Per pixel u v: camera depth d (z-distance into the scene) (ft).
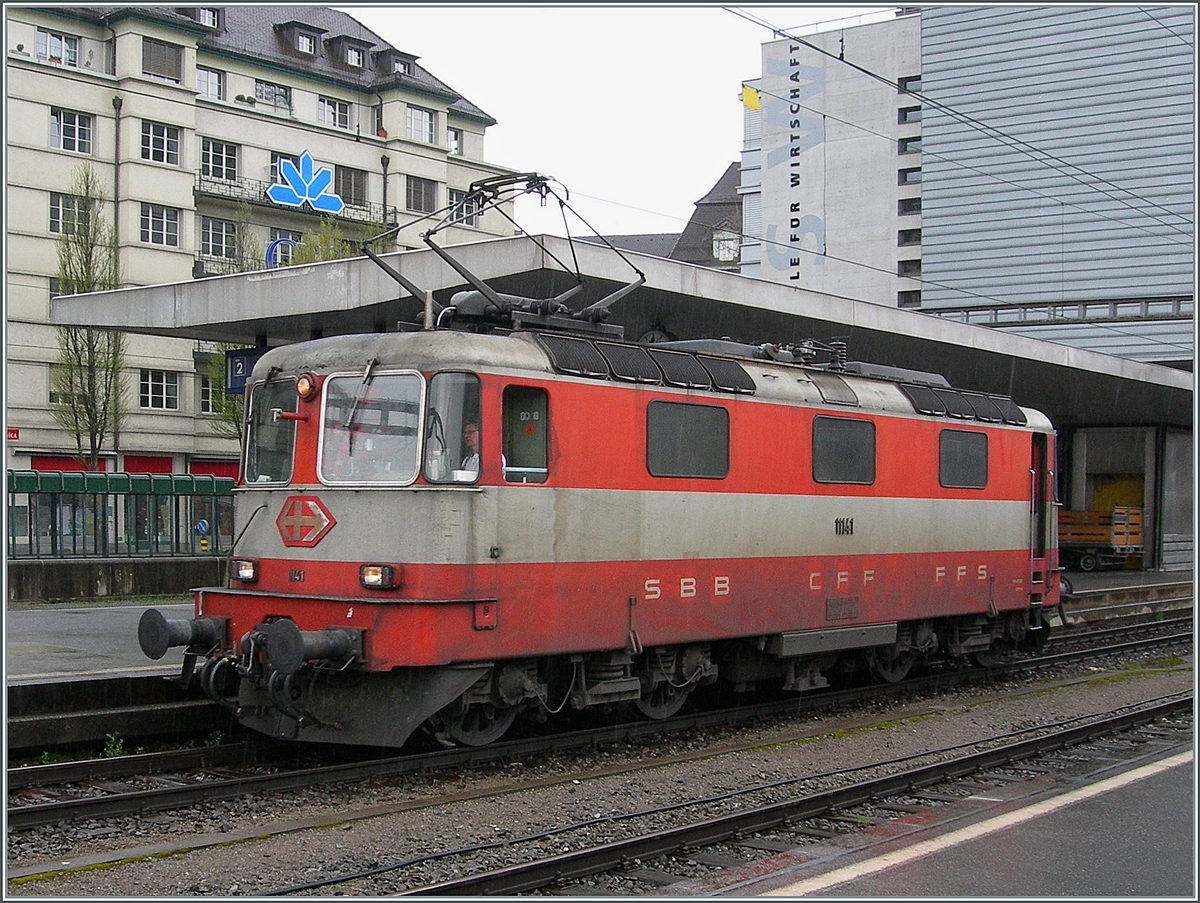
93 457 118.32
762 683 53.83
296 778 31.99
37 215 130.21
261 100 159.94
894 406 49.65
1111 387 98.37
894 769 36.47
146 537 83.61
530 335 36.22
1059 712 47.70
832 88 213.66
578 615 35.99
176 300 61.77
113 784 32.35
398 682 33.12
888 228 208.33
